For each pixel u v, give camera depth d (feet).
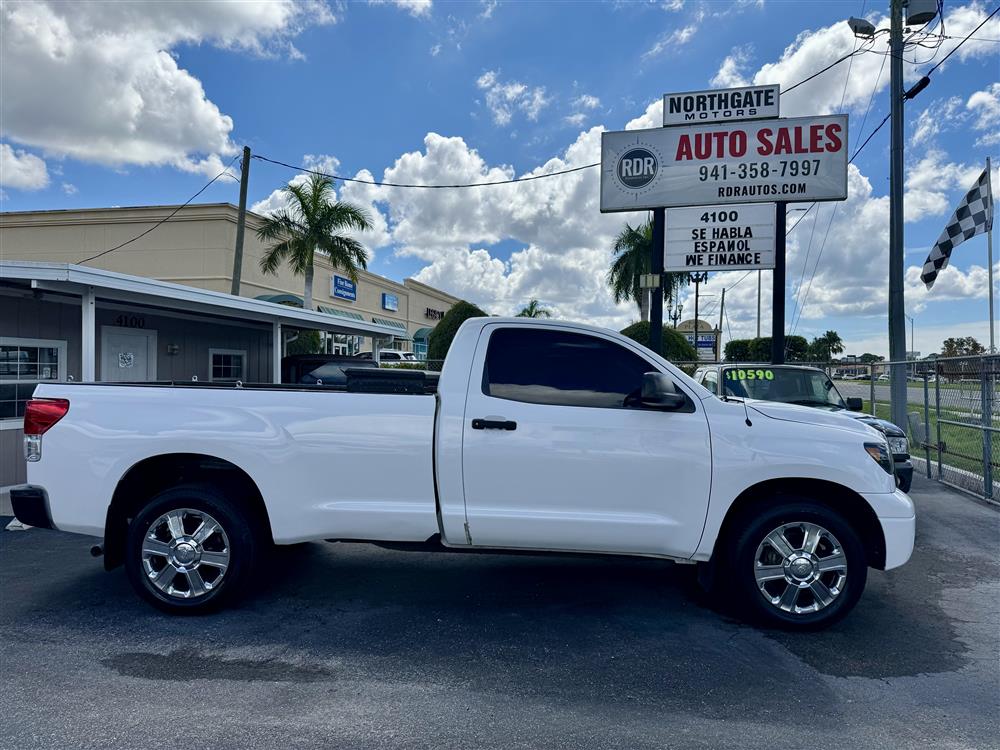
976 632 13.82
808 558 13.61
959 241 44.98
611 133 40.52
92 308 27.37
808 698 10.96
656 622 14.17
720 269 39.58
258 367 50.72
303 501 14.07
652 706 10.63
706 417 13.88
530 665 12.07
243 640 13.08
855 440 13.92
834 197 38.04
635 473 13.65
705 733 9.84
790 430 13.82
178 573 14.28
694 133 39.50
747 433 13.73
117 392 14.66
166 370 41.29
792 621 13.56
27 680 11.34
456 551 14.33
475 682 11.40
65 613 14.43
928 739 9.73
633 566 18.24
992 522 23.84
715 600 15.53
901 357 41.45
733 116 39.17
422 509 13.92
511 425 13.74
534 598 15.61
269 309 39.70
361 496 14.05
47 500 14.37
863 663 12.30
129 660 12.15
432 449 13.85
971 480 29.35
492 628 13.79
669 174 39.86
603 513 13.71
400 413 14.01
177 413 14.32
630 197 40.42
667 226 40.16
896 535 13.62
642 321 91.45
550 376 14.20
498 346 14.44
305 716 10.22
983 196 44.11
